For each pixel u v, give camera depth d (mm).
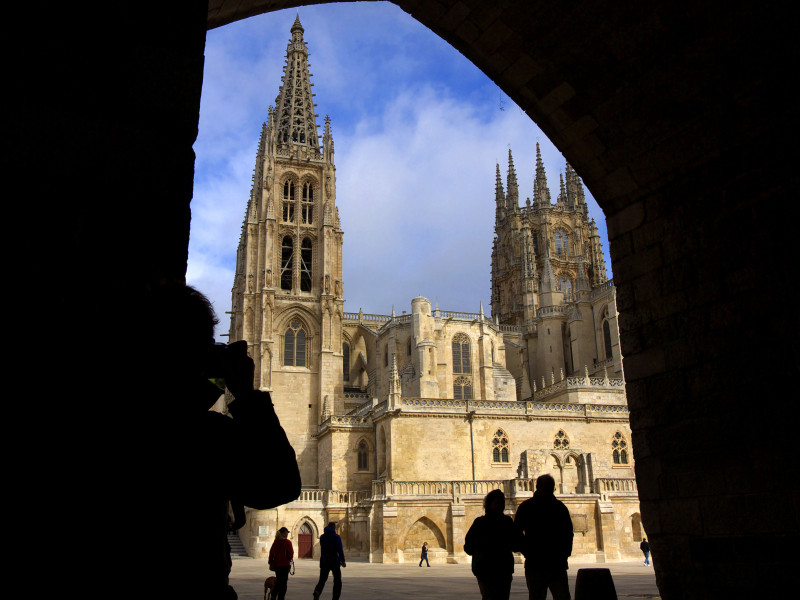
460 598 24672
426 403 63844
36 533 3148
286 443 3672
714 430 12125
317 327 90375
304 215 97812
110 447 3270
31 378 3566
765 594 10914
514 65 13891
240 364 3807
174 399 3406
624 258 14656
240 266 108375
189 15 5754
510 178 131625
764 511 11109
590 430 67312
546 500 11375
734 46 11625
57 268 4629
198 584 3213
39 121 4934
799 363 10992
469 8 12852
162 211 5211
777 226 11664
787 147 11656
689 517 12320
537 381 101500
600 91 13500
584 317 94688
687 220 13289
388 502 54875
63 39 5195
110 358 3492
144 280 4711
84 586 3072
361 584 32406
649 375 13602
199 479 3311
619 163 14477
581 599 10477
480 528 11328
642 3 11570
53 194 4828
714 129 12688
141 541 3146
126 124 5238
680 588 12328
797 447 10844
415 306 87500
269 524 61844
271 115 98812
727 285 12320
